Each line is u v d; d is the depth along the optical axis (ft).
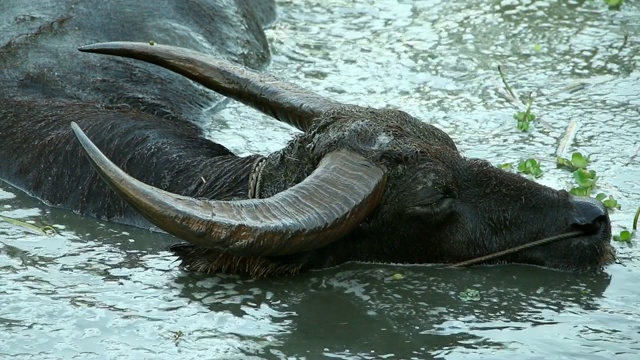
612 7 60.18
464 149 45.93
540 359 32.01
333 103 39.55
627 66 54.08
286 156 37.52
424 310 34.99
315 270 37.52
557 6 60.54
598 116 49.14
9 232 39.86
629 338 33.19
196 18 52.16
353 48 56.03
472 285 36.58
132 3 51.34
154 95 48.32
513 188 37.40
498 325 34.06
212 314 34.55
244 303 35.32
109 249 38.81
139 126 42.75
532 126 48.26
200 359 31.96
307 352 32.50
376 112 38.27
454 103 50.47
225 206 33.63
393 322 34.30
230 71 40.78
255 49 53.72
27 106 45.65
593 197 41.19
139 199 32.45
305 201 34.63
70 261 37.81
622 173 43.91
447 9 60.44
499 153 45.68
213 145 42.39
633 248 38.55
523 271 37.42
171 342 32.86
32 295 35.35
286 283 36.65
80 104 45.91
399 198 36.63
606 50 55.67
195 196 39.40
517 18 59.26
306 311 34.91
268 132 47.62
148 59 41.19
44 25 49.70
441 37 57.21
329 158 36.17
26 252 38.37
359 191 35.35
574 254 37.19
